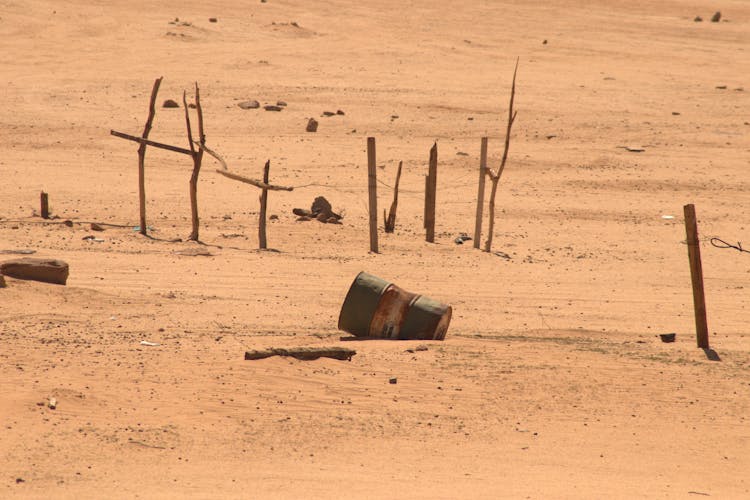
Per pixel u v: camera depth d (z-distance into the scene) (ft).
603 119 588.50
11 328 198.18
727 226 396.57
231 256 305.73
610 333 225.97
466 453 140.15
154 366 171.94
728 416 163.02
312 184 403.54
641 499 122.11
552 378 177.99
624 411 163.63
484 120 576.20
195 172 331.57
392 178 457.27
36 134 504.43
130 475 122.62
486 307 256.32
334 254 319.68
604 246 355.77
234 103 590.14
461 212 403.75
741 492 130.31
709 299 276.82
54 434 135.54
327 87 639.35
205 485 119.96
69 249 302.04
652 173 481.05
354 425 149.59
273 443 139.64
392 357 186.39
